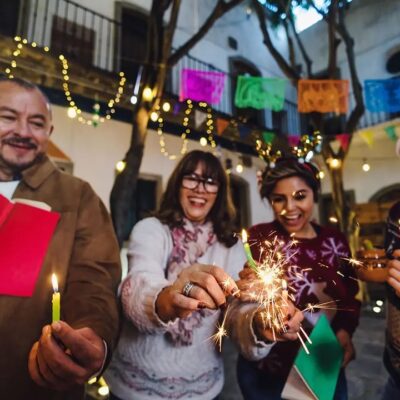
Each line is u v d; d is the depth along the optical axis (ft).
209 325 3.83
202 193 4.13
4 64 16.85
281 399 4.40
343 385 4.54
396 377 3.78
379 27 28.78
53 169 3.60
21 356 2.85
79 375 2.01
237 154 28.71
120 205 12.91
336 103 12.62
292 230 4.99
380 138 27.86
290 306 2.81
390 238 3.85
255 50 33.60
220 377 4.01
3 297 2.87
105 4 23.72
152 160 23.57
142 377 3.54
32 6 20.18
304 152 5.42
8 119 3.11
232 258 4.24
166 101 20.83
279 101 14.12
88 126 20.66
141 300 3.06
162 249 3.92
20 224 3.08
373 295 22.93
